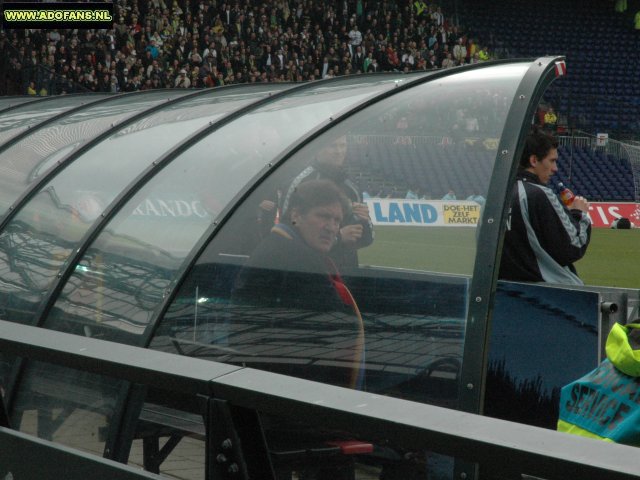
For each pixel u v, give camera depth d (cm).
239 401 315
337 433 409
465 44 5731
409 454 401
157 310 579
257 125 646
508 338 698
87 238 652
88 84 4038
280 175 582
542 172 773
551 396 673
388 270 516
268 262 560
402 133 549
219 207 600
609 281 2341
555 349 671
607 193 4697
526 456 238
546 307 676
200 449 435
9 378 568
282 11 5059
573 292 659
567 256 732
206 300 572
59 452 393
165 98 959
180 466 444
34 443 408
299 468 406
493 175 491
